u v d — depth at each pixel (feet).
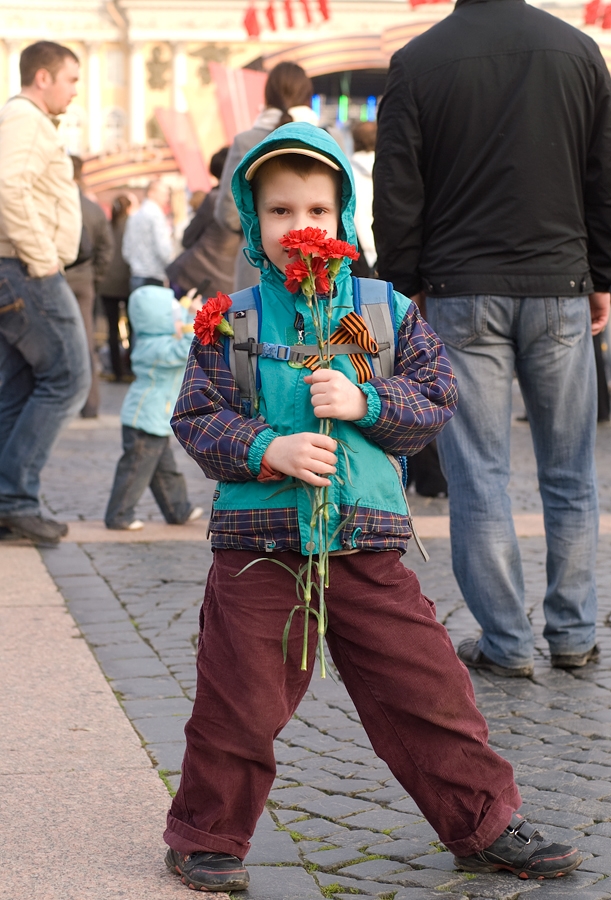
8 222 20.59
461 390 14.57
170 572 20.02
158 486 24.14
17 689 13.92
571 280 14.42
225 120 65.41
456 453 14.71
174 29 194.49
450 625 17.29
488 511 14.61
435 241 14.74
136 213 54.44
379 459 9.02
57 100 21.38
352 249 8.62
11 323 21.17
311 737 12.69
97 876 9.37
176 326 23.25
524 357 14.73
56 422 21.68
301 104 23.45
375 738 9.30
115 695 13.84
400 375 9.19
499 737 12.68
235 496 9.00
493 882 9.34
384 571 9.05
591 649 15.31
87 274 41.19
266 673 8.87
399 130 14.55
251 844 10.03
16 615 17.07
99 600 18.11
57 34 197.06
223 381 9.12
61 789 11.11
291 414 8.93
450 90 14.25
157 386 23.41
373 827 10.41
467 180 14.37
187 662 15.14
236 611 8.94
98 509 26.45
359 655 9.12
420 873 9.49
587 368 14.80
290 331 9.14
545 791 11.21
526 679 14.76
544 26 14.33
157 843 10.02
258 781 9.05
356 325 9.00
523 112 14.11
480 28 14.37
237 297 9.41
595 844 10.07
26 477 21.72
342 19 190.08
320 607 8.70
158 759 11.91
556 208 14.30
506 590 14.69
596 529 15.16
